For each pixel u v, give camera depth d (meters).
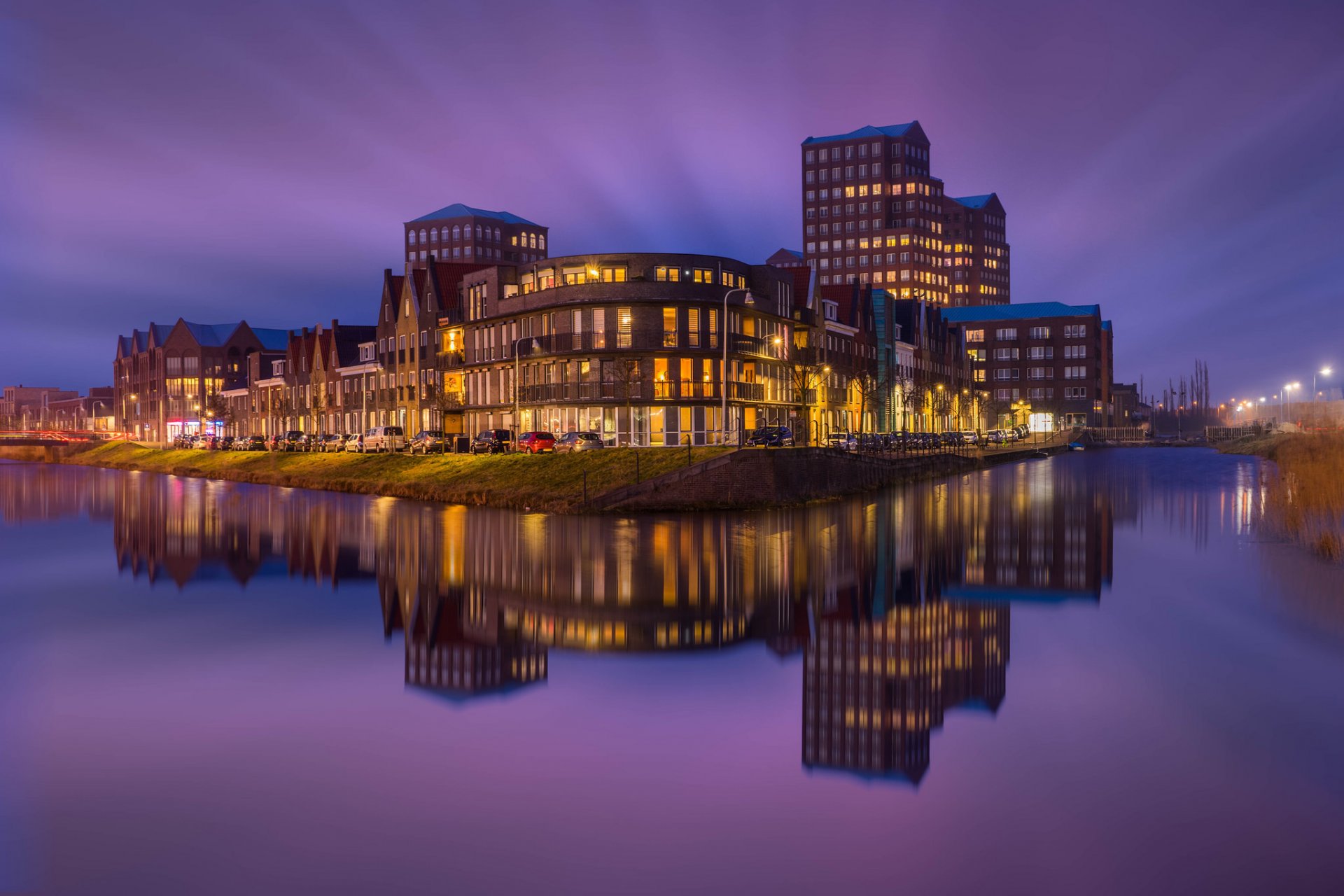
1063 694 16.92
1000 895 10.20
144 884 10.48
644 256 73.81
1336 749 14.22
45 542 41.16
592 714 15.98
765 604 24.66
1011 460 112.44
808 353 91.12
